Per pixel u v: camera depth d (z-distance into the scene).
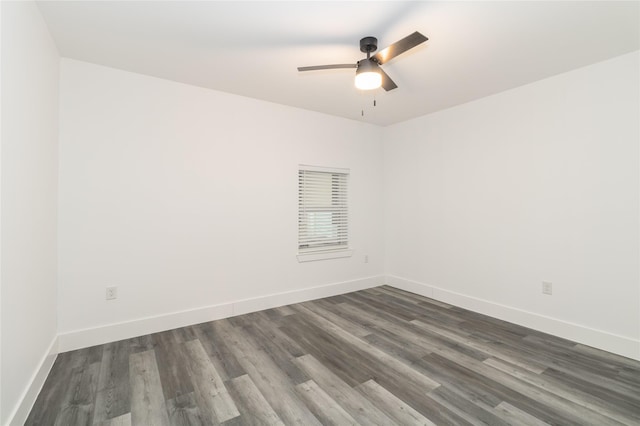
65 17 1.95
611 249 2.48
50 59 2.16
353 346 2.56
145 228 2.80
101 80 2.60
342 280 4.19
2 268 1.41
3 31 1.41
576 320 2.66
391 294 4.13
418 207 4.12
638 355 2.32
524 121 3.01
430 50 2.35
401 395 1.88
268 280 3.54
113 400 1.83
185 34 2.15
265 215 3.51
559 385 1.99
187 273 3.01
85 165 2.53
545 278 2.87
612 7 1.84
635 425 1.62
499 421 1.65
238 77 2.85
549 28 2.06
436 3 1.80
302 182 3.89
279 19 1.97
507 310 3.13
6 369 1.45
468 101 3.48
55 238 2.34
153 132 2.84
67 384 1.98
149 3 1.81
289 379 2.06
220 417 1.68
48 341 2.14
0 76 1.38
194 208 3.05
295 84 3.02
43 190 2.04
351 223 4.30
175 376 2.09
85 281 2.53
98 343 2.56
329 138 4.05
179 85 2.97
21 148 1.64
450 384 2.00
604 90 2.51
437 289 3.86
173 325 2.92
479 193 3.40
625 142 2.41
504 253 3.18
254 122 3.42
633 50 2.35
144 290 2.79
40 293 1.97
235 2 1.80
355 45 2.28
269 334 2.79
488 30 2.08
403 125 4.34
